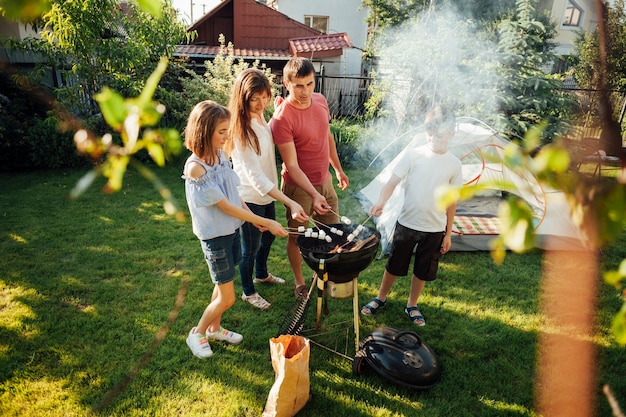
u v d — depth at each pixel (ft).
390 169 16.60
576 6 43.21
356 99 41.75
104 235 14.67
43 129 20.77
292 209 9.41
